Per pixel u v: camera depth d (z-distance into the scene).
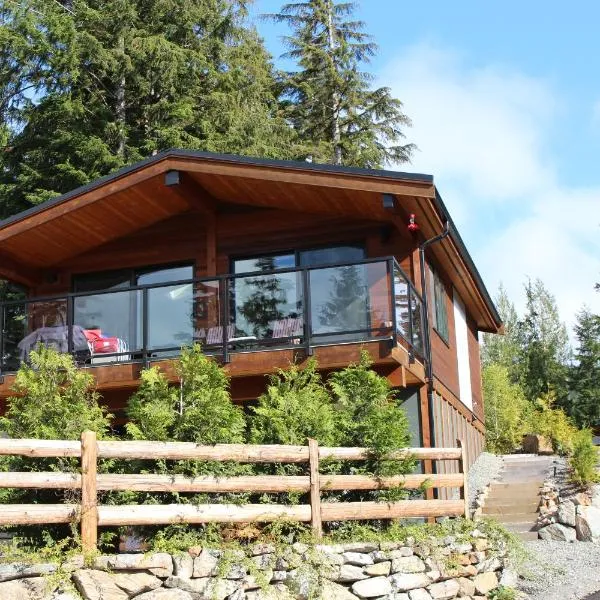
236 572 8.20
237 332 13.16
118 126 25.39
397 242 14.34
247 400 13.38
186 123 26.23
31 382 9.17
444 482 10.43
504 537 11.03
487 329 24.08
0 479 7.48
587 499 14.09
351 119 37.19
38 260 15.92
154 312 13.59
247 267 15.23
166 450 8.43
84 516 7.78
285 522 8.85
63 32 24.42
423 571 9.45
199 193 14.70
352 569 8.88
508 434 24.48
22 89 25.91
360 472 9.81
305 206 14.70
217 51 27.97
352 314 12.51
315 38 38.47
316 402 10.07
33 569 7.29
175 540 8.20
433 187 12.62
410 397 13.62
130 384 13.09
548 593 10.62
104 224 15.17
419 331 13.70
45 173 25.72
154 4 26.81
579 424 39.03
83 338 13.80
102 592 7.49
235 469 8.87
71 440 8.45
